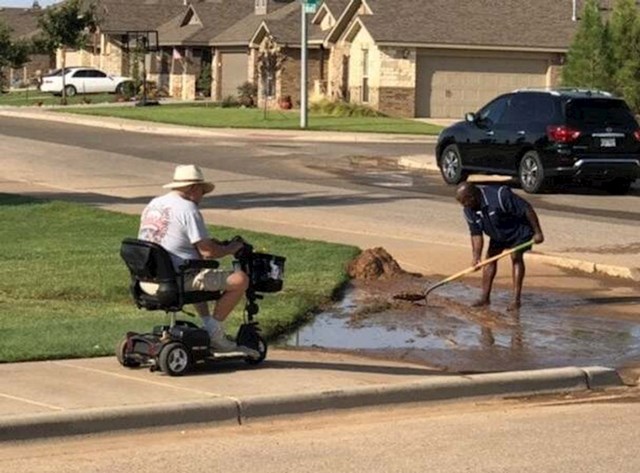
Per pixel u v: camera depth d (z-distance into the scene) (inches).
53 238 665.0
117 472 290.7
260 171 1127.6
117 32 2839.6
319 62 2209.6
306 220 774.5
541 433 333.1
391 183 1040.8
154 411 327.9
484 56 1982.0
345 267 581.0
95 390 347.9
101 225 718.5
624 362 430.6
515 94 992.9
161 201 375.6
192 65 2623.0
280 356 411.5
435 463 301.0
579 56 1457.9
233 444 318.0
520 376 383.6
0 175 1065.5
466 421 347.3
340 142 1507.1
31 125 1732.3
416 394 365.7
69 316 464.1
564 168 943.7
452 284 570.6
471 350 439.8
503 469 296.2
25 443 312.0
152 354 370.3
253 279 383.6
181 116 1878.7
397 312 506.9
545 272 604.1
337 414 352.8
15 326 439.5
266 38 2240.4
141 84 2591.0
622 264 611.8
